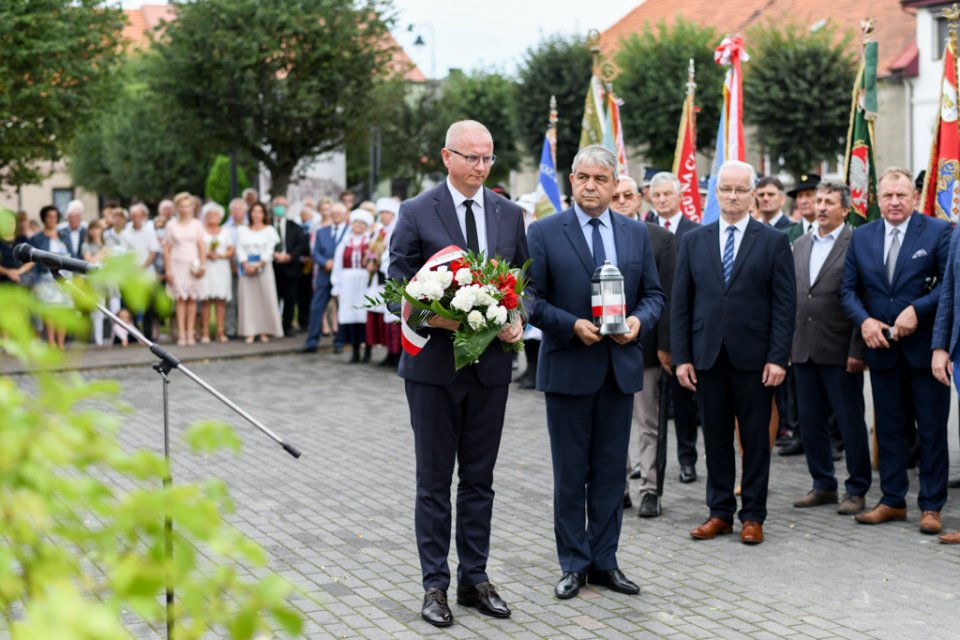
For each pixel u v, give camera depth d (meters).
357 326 14.52
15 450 1.48
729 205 6.50
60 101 16.19
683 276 6.62
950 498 7.57
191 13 23.19
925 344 6.70
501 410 5.32
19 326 1.49
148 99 24.59
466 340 4.90
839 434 9.21
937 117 8.37
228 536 1.65
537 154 33.28
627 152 31.66
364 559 6.15
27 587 1.50
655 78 29.42
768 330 6.44
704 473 8.38
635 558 6.18
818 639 4.88
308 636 4.93
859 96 8.59
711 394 6.56
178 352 15.25
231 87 23.28
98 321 16.38
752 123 28.25
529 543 6.50
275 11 22.59
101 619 1.37
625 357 5.59
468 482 5.35
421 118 36.62
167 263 15.91
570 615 5.23
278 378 13.32
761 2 38.78
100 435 1.59
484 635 4.97
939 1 30.30
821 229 7.41
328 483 8.05
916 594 5.50
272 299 16.33
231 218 16.47
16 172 17.25
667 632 4.99
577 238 5.65
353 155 36.28
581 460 5.60
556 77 32.44
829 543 6.45
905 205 6.88
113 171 41.50
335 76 23.36
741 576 5.82
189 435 1.73
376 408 11.30
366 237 14.22
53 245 14.99
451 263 4.99
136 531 1.63
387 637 4.93
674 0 42.69
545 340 5.66
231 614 1.66
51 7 15.70
